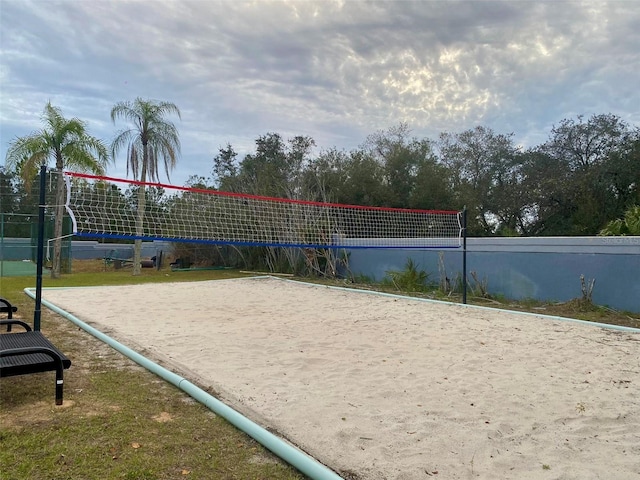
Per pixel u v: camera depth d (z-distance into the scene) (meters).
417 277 11.95
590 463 2.64
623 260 8.42
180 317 7.06
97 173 14.82
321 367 4.43
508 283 10.36
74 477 2.21
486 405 3.50
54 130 14.19
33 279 13.62
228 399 3.45
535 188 20.83
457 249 11.48
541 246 9.78
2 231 14.74
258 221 12.66
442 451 2.73
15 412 2.97
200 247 20.45
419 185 19.69
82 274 16.08
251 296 9.98
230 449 2.63
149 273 17.11
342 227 13.91
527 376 4.26
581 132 21.20
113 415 3.00
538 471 2.54
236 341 5.43
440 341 5.67
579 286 9.10
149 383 3.74
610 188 18.38
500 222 23.42
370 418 3.19
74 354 4.57
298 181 18.67
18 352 2.95
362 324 6.75
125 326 6.22
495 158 24.81
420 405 3.47
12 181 20.19
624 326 6.88
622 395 3.80
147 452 2.52
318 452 2.67
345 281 13.73
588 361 4.84
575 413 3.39
